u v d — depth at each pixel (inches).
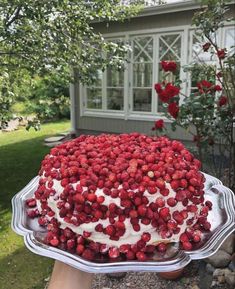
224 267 87.6
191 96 112.7
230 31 206.2
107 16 166.9
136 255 33.9
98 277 89.6
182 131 234.1
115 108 275.3
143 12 233.1
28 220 41.1
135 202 34.7
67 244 35.2
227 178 121.6
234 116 112.9
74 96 292.0
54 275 35.9
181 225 36.2
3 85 128.1
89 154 40.9
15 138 300.0
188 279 86.0
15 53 141.8
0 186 166.7
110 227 34.3
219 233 37.4
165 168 37.1
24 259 101.2
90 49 157.1
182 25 226.4
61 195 36.5
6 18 135.8
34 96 256.1
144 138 48.1
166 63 120.4
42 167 44.0
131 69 258.2
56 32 141.5
